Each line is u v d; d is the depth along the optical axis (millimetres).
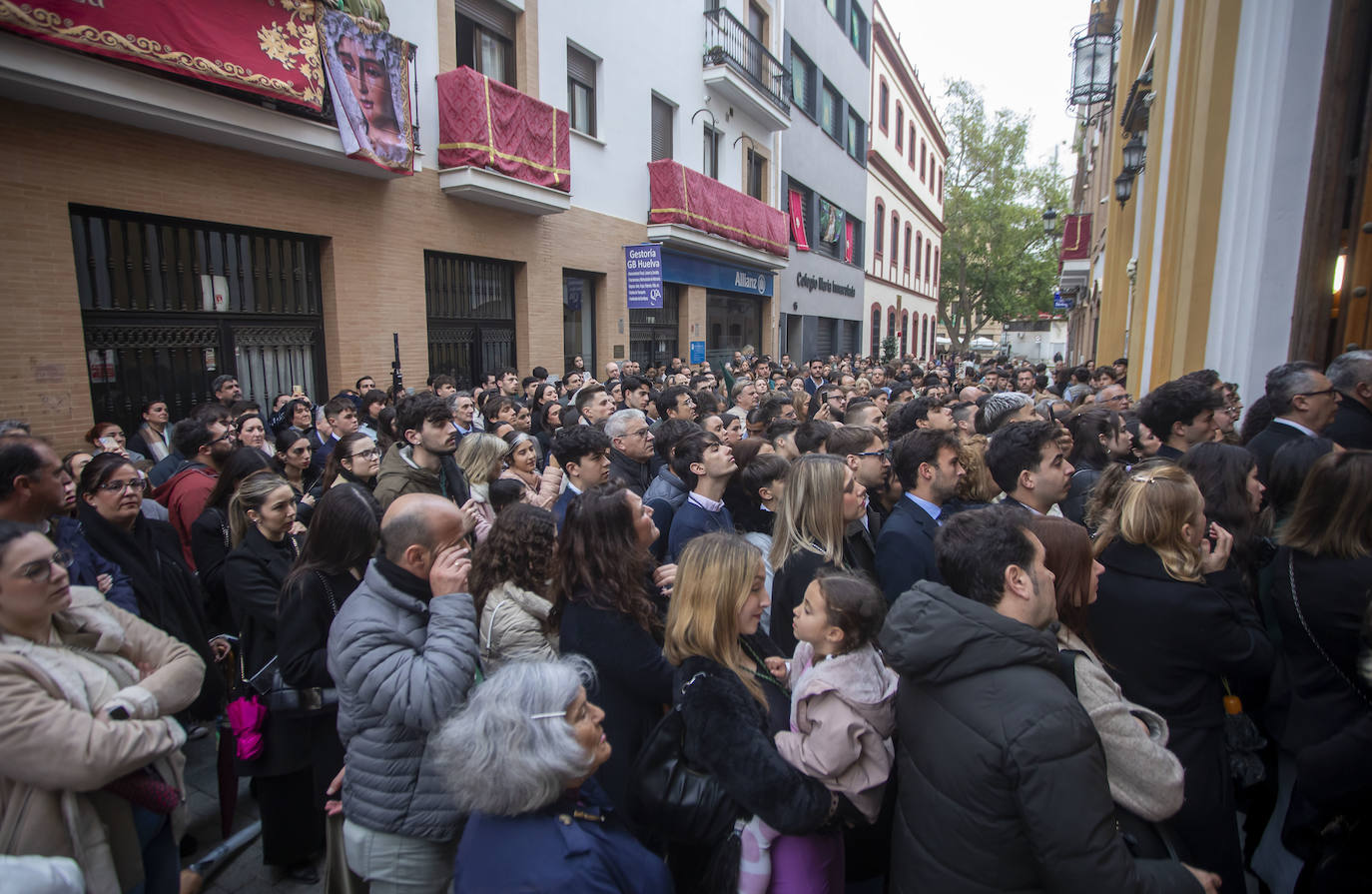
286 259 8047
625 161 13562
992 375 12781
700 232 15094
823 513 2896
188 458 4793
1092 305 22750
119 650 2137
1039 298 43438
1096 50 16812
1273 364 5609
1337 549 2211
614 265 13414
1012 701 1566
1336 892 2072
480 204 10328
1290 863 2471
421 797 2129
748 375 13234
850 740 1844
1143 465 2465
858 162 27641
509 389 8703
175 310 7012
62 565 1948
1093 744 1551
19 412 5730
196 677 2199
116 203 6301
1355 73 5035
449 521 2312
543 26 11227
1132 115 11328
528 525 2643
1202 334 6844
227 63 6328
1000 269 41469
